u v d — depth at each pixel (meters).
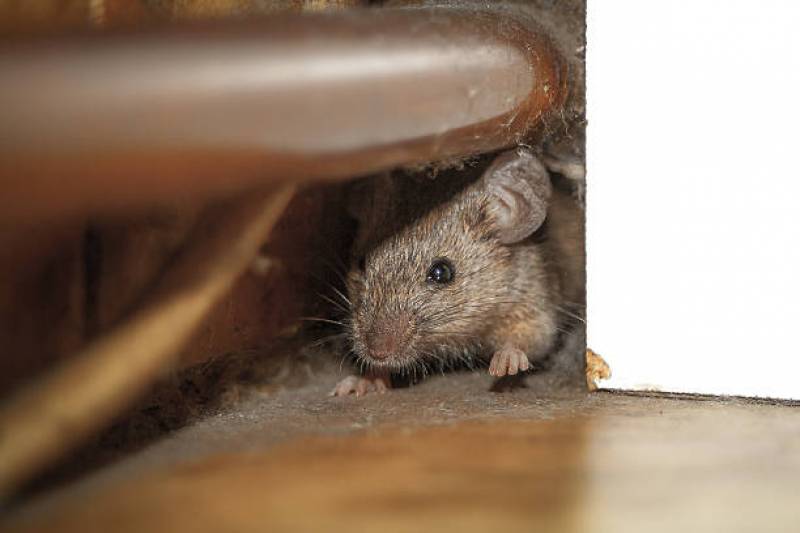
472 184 0.25
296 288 0.23
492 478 0.14
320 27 0.16
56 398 0.14
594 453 0.16
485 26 0.19
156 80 0.13
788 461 0.16
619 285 0.21
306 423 0.19
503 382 0.24
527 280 0.25
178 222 0.18
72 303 0.17
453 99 0.18
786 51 0.20
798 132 0.20
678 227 0.21
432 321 0.24
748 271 0.20
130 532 0.11
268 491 0.13
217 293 0.17
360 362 0.24
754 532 0.12
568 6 0.23
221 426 0.19
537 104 0.20
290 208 0.22
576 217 0.26
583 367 0.26
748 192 0.20
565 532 0.11
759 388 0.20
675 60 0.21
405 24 0.18
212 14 0.19
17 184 0.12
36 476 0.15
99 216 0.16
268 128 0.15
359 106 0.17
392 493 0.13
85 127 0.13
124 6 0.17
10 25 0.15
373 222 0.25
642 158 0.21
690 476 0.15
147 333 0.15
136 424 0.18
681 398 0.21
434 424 0.18
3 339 0.16
